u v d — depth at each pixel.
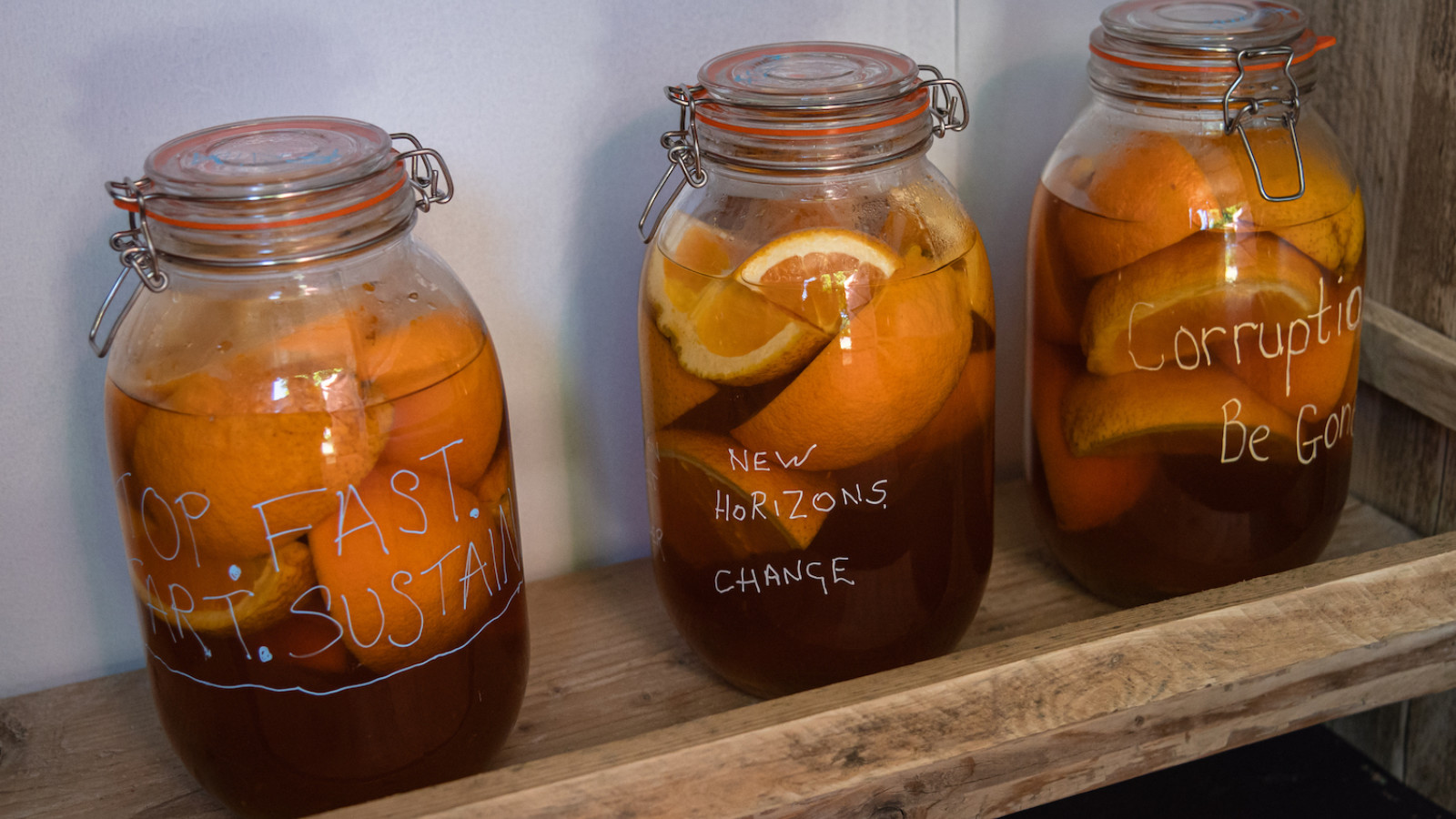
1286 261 0.51
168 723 0.48
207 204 0.40
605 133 0.58
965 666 0.46
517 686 0.51
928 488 0.50
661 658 0.59
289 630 0.44
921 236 0.48
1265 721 0.49
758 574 0.50
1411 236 0.63
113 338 0.47
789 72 0.49
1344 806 0.66
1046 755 0.45
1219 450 0.54
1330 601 0.49
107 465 0.56
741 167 0.47
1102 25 0.57
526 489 0.63
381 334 0.43
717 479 0.49
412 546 0.44
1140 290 0.52
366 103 0.54
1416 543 0.53
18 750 0.54
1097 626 0.49
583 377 0.62
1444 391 0.60
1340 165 0.54
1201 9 0.56
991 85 0.65
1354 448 0.70
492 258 0.58
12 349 0.53
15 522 0.56
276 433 0.41
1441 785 0.67
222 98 0.52
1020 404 0.72
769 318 0.46
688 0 0.58
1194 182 0.51
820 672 0.52
